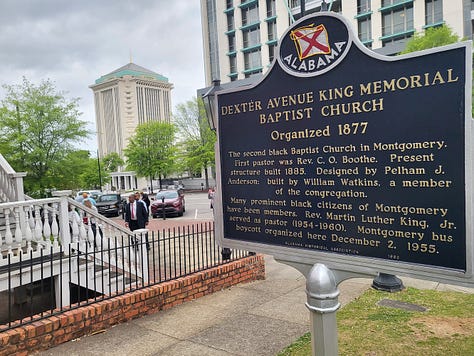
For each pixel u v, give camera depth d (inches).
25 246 261.9
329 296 106.3
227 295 280.8
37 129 714.8
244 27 1825.8
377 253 109.6
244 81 1729.8
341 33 113.4
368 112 109.7
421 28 1362.0
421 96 100.3
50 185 729.6
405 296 256.2
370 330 202.8
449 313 222.5
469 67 92.7
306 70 121.3
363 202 111.7
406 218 104.0
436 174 98.7
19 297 283.4
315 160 121.4
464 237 94.8
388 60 104.8
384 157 107.4
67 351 193.8
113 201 986.7
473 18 1278.3
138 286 257.6
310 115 121.8
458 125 95.0
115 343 202.7
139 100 5310.0
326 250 119.9
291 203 127.8
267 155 133.4
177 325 226.1
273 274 343.6
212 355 187.5
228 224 146.7
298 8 1338.6
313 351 109.7
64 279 250.1
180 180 2263.8
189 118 1731.1
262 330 215.3
